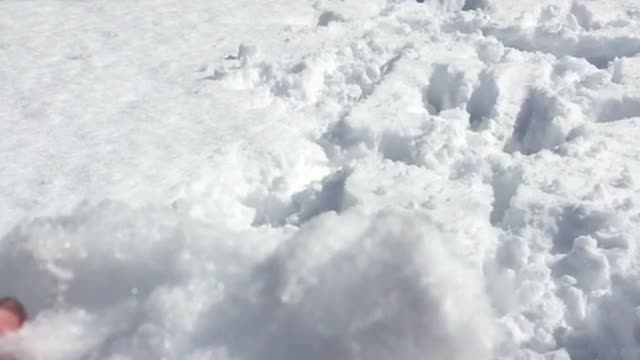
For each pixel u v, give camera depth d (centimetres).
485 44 570
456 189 418
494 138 479
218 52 586
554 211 395
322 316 314
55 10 667
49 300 342
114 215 349
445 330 307
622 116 507
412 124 475
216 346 315
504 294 355
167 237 339
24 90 532
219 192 430
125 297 337
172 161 447
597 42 576
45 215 401
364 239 320
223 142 467
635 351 326
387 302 311
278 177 446
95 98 521
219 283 325
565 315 347
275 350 315
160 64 569
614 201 406
